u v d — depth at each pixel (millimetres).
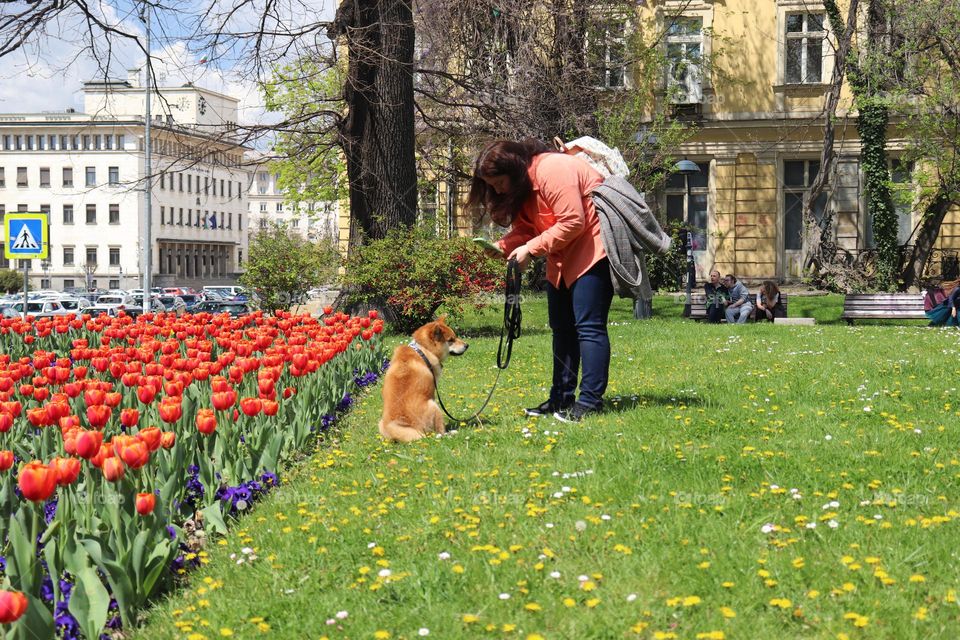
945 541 4016
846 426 6652
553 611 3512
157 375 7012
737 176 30500
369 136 17812
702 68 30156
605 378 7195
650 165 25047
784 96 30062
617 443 6105
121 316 12656
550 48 23766
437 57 22125
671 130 25203
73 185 108250
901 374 9469
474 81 21703
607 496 4887
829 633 3230
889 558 3848
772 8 30031
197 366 6969
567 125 24000
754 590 3598
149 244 46094
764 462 5527
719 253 30688
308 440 6902
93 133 107125
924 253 26609
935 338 13867
